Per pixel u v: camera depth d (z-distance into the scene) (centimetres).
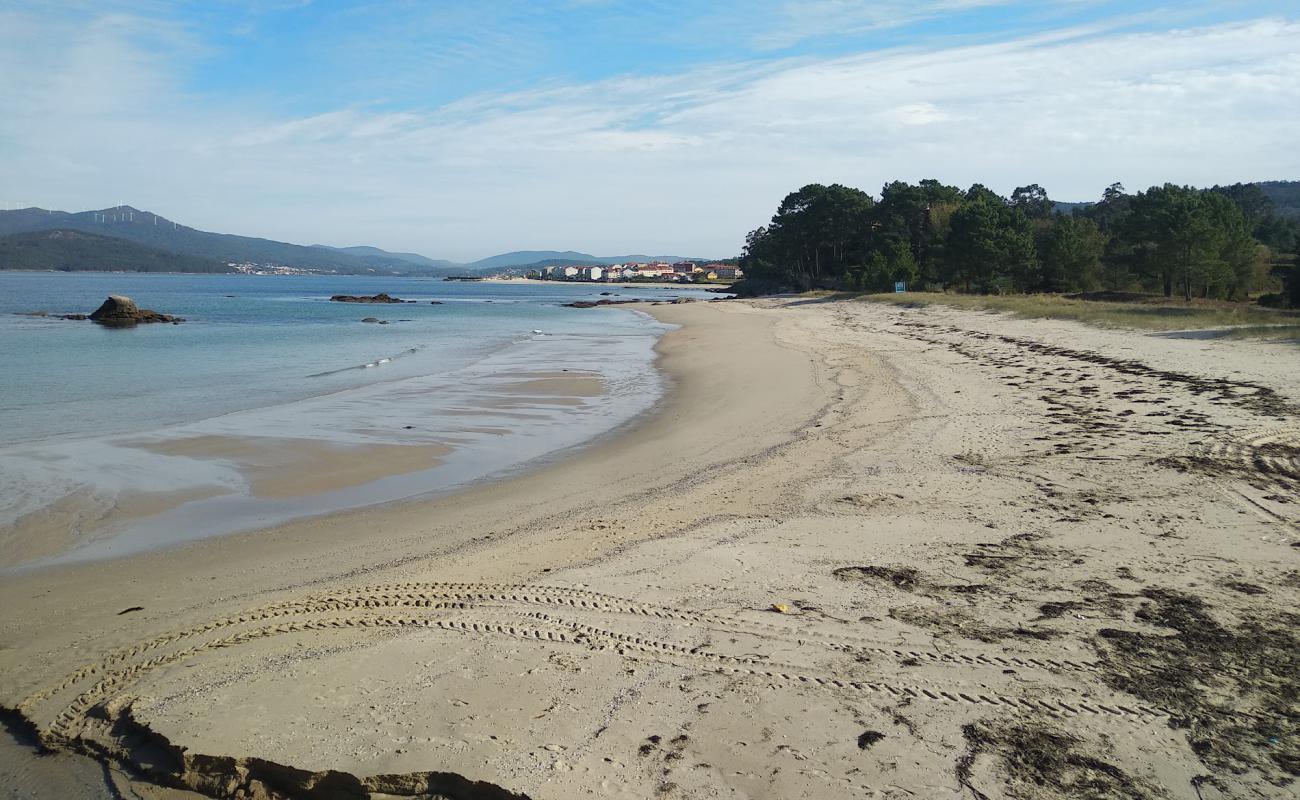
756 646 532
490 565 716
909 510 830
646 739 432
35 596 694
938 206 7469
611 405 1717
